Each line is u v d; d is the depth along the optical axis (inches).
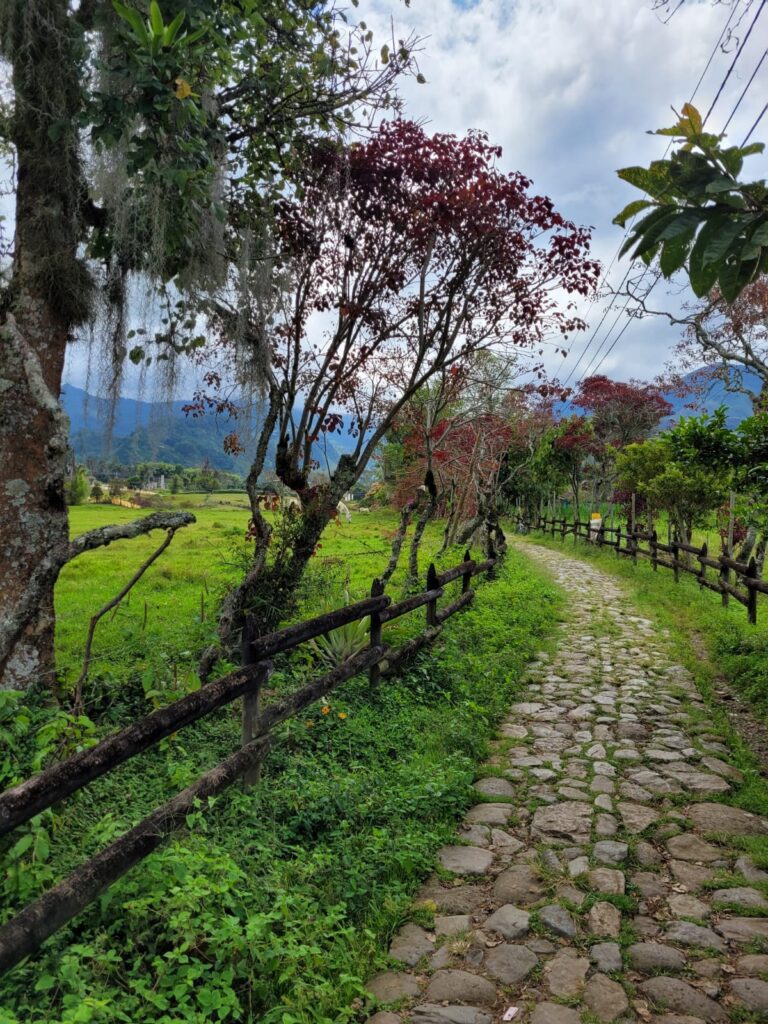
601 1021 92.4
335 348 274.7
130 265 181.8
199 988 88.6
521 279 285.9
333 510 279.1
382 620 226.7
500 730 218.4
